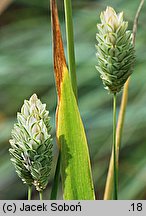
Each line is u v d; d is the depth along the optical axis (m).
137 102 0.41
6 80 0.43
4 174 0.43
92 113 0.41
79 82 0.41
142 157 0.42
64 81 0.22
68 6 0.22
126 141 0.41
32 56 0.43
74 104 0.22
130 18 0.42
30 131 0.21
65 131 0.22
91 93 0.41
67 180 0.22
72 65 0.22
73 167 0.22
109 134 0.42
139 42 0.41
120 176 0.42
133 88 0.41
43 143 0.21
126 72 0.22
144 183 0.40
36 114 0.21
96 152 0.42
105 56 0.22
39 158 0.21
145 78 0.41
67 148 0.22
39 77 0.43
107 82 0.22
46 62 0.43
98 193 0.43
